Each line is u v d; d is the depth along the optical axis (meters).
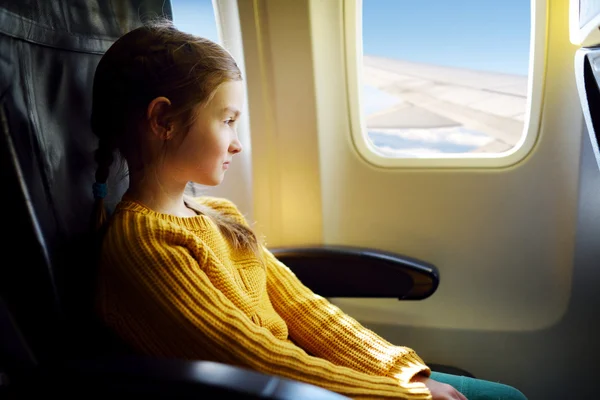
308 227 1.66
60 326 0.90
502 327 1.67
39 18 0.98
